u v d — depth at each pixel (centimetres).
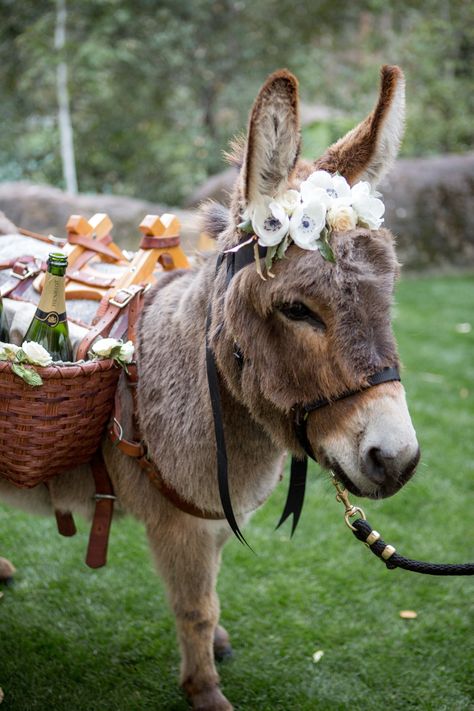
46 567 303
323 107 1045
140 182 938
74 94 873
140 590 292
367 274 156
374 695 242
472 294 768
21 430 184
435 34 1034
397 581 303
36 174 908
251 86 938
